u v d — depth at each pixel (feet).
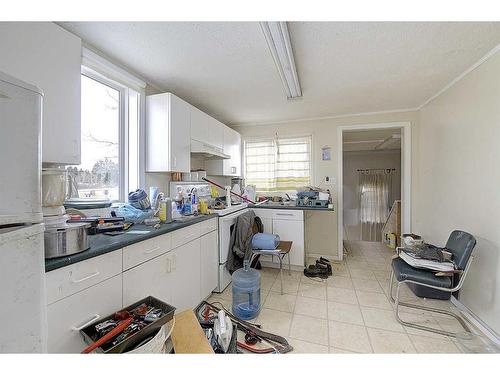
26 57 3.64
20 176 2.03
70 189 4.98
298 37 5.01
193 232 6.15
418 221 10.10
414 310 6.54
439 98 8.18
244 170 12.75
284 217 9.68
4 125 1.92
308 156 11.72
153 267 4.69
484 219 5.82
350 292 7.68
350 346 5.08
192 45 5.31
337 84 7.53
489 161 5.65
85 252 3.33
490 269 5.57
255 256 8.93
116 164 6.57
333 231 11.26
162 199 6.17
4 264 1.91
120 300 3.92
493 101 5.52
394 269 6.46
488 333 5.51
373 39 5.08
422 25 4.60
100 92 6.10
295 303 6.97
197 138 8.23
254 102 9.25
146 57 5.84
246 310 6.27
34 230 2.15
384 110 10.35
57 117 4.08
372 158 23.04
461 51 5.55
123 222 5.17
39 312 2.19
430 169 8.94
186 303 5.81
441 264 5.86
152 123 7.01
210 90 8.01
